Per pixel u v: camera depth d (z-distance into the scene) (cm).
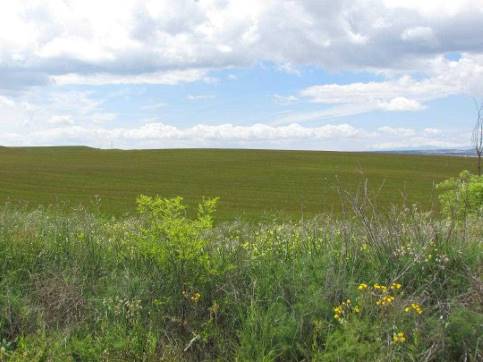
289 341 493
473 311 501
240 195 4244
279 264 624
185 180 5403
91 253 711
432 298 540
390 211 686
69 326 553
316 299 518
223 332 530
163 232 628
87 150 10256
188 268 605
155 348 510
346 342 445
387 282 564
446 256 582
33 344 505
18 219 890
